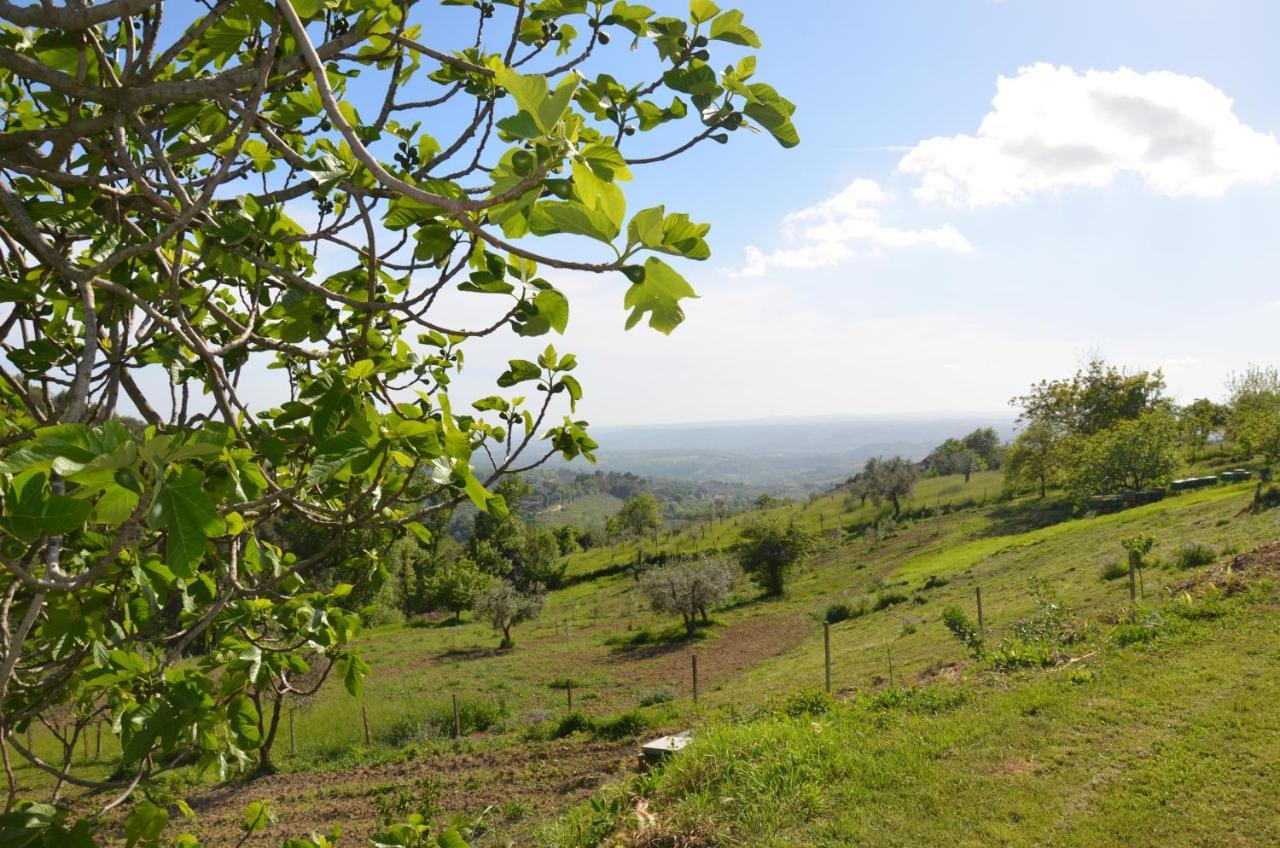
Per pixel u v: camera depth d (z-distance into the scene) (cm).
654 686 2828
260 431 267
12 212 168
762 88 211
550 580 7562
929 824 848
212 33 204
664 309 143
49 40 191
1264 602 1495
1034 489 7406
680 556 7256
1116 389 6681
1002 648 1590
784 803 924
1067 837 793
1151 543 2403
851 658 2262
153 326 245
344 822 1434
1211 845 753
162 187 254
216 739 265
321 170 211
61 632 243
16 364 242
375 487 263
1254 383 6097
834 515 8544
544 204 132
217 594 279
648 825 920
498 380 291
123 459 124
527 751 1759
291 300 234
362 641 5097
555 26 266
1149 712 1077
